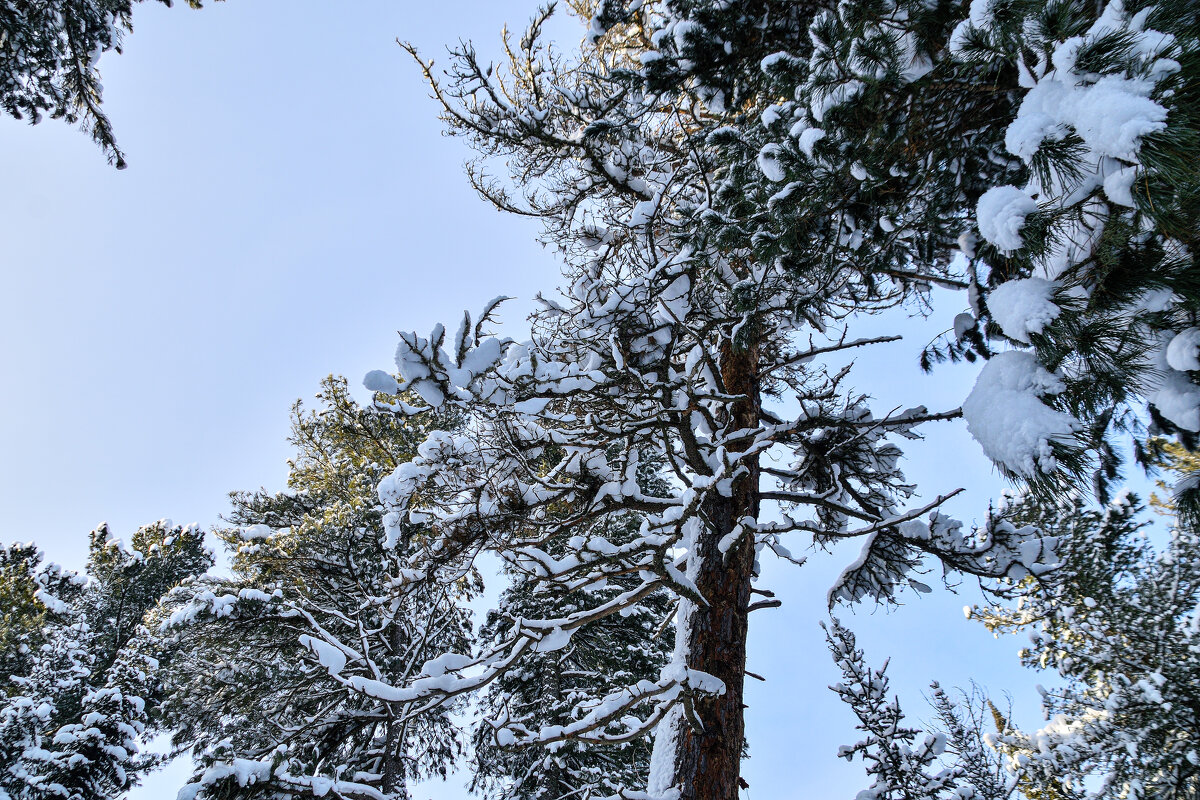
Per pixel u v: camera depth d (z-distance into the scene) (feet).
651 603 42.50
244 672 31.83
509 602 41.52
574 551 20.51
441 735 38.24
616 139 22.39
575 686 39.52
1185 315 8.47
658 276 19.63
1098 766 30.55
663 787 16.96
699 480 17.56
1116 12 8.45
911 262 19.08
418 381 14.78
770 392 29.04
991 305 9.34
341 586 31.99
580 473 21.06
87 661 55.21
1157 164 7.24
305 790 15.07
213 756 15.06
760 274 17.76
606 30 22.98
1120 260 8.69
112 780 42.93
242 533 36.27
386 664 31.53
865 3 12.65
